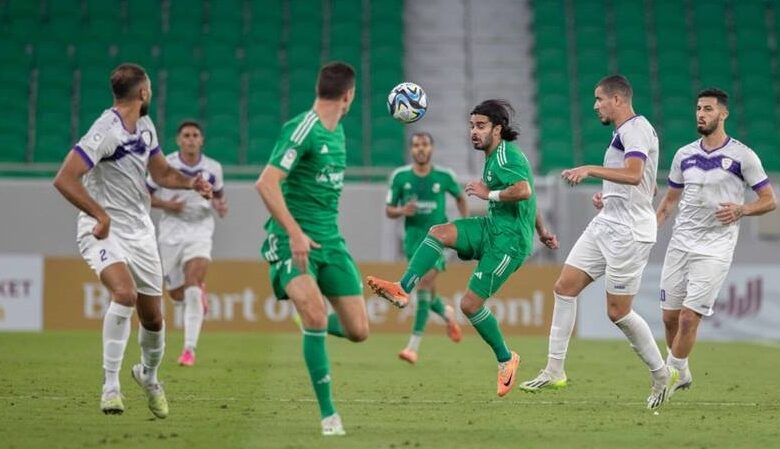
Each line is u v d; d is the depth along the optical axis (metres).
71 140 84.06
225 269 62.94
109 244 27.02
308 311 24.14
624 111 30.70
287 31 95.00
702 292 32.88
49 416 28.16
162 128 85.81
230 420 27.64
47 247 66.69
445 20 97.88
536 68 92.88
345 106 25.02
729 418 29.34
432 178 48.69
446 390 35.41
